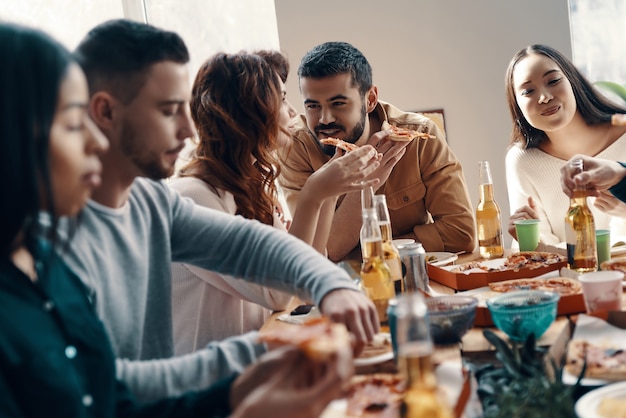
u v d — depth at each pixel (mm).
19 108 973
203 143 2152
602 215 2797
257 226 1726
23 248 1162
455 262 2404
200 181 2088
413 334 933
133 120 1501
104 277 1498
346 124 2664
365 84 2703
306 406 897
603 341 1348
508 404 1019
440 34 4098
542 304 1455
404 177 2793
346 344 932
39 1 4207
